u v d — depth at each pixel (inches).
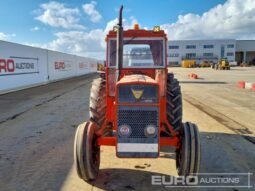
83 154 137.3
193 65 2714.1
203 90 587.2
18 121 292.4
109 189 140.4
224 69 1951.3
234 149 201.2
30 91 586.9
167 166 169.3
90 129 144.3
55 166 170.2
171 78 193.5
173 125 169.2
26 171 162.9
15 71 596.1
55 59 894.4
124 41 175.8
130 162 175.8
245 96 491.2
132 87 132.3
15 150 199.6
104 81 190.2
